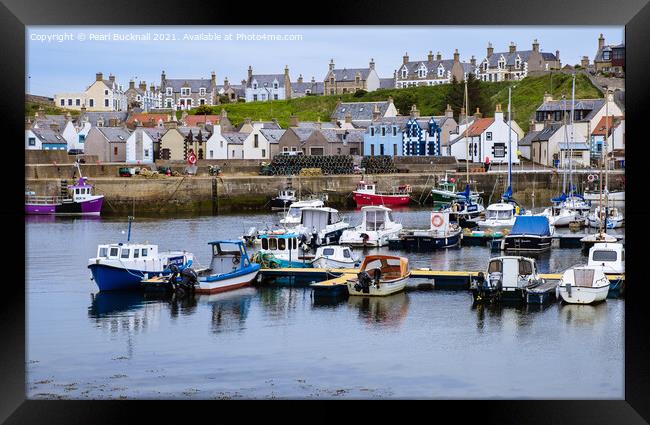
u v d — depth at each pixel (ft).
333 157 297.53
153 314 107.34
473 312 106.22
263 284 124.88
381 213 178.19
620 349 90.68
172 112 364.38
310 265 135.95
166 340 95.86
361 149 331.36
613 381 81.82
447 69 433.48
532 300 108.58
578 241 171.73
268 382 82.02
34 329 99.86
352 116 374.84
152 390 79.97
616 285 114.93
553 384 81.25
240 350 91.91
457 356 89.61
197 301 114.21
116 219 228.84
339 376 83.82
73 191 240.94
